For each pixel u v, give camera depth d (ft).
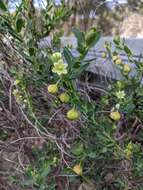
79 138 0.99
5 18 0.96
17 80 1.01
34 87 1.03
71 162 1.01
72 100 0.86
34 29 1.12
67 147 1.01
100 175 1.02
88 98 1.02
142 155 0.93
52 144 1.06
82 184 1.05
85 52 0.82
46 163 1.01
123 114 1.01
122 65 1.07
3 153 1.16
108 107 1.05
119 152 0.91
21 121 1.13
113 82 1.18
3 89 1.16
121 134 1.05
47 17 1.17
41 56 1.07
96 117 0.97
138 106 1.03
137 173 0.96
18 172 1.12
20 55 1.00
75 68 0.82
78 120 0.97
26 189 1.11
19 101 1.03
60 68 0.80
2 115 1.16
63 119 1.01
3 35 1.02
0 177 1.21
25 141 1.12
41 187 0.95
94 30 0.84
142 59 1.23
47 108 1.07
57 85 0.84
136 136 1.04
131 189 0.98
